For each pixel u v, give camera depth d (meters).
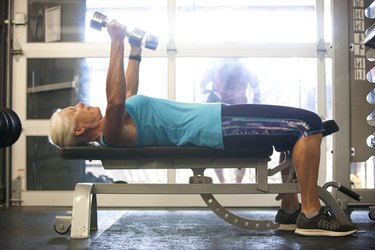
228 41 3.29
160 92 3.26
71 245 1.67
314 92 3.27
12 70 3.29
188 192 1.85
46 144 3.28
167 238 1.83
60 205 3.22
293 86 3.28
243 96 3.30
